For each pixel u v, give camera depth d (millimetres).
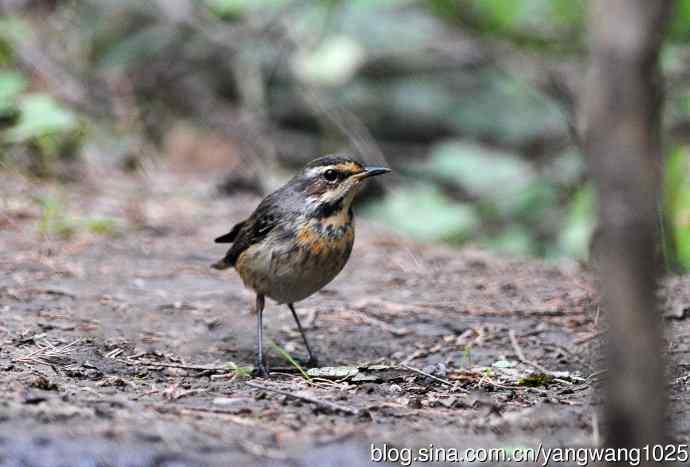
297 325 10641
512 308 11680
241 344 10211
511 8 19938
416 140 23594
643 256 4000
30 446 6078
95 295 11469
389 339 10531
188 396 7859
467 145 21172
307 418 7238
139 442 6250
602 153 3969
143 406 7254
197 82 23562
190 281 12469
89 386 7949
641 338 4062
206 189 18109
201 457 6117
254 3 18938
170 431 6488
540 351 9992
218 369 8977
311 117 23750
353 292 12406
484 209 19672
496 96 23672
